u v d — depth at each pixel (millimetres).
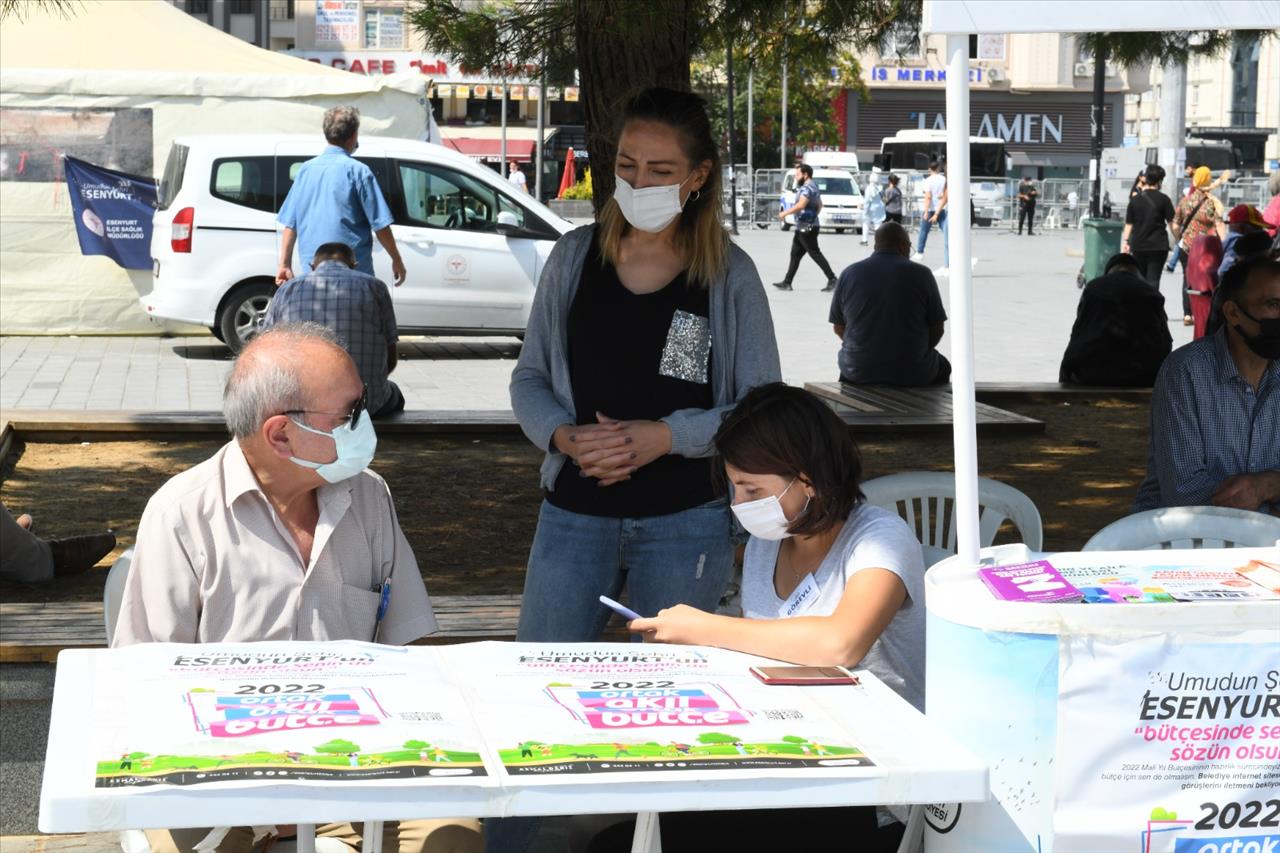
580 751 2037
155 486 8500
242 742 2010
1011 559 2521
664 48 6031
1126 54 8383
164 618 3000
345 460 2971
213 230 13953
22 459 9156
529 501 8328
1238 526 3693
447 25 6270
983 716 2238
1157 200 18156
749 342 3600
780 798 1989
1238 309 4402
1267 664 2203
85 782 1859
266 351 2957
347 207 10422
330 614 3088
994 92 68438
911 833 2555
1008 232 45344
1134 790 2225
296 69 15789
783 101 55250
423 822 3018
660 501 3555
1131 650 2188
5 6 6285
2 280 15336
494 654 2533
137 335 15789
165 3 16422
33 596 6203
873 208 36188
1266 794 2230
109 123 15148
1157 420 4590
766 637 2838
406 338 16734
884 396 11148
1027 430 10289
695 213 3547
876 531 3021
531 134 46031
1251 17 2256
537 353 3713
